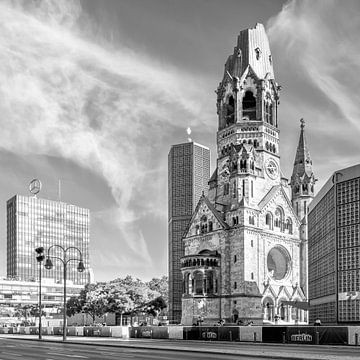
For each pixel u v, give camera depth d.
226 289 138.12
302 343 64.06
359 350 52.38
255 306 135.25
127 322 178.12
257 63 159.62
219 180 156.00
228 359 41.22
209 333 76.44
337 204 87.19
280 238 148.12
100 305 173.38
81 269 92.38
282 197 152.00
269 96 158.75
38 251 91.06
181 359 41.38
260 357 44.12
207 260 139.12
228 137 156.12
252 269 137.50
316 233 102.44
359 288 81.69
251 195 143.62
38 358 44.59
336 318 85.06
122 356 45.88
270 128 156.12
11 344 72.44
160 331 84.25
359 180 83.75
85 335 102.06
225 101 159.88
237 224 140.00
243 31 162.12
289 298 146.00
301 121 171.12
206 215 147.75
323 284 95.56
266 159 152.75
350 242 84.25
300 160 167.12
